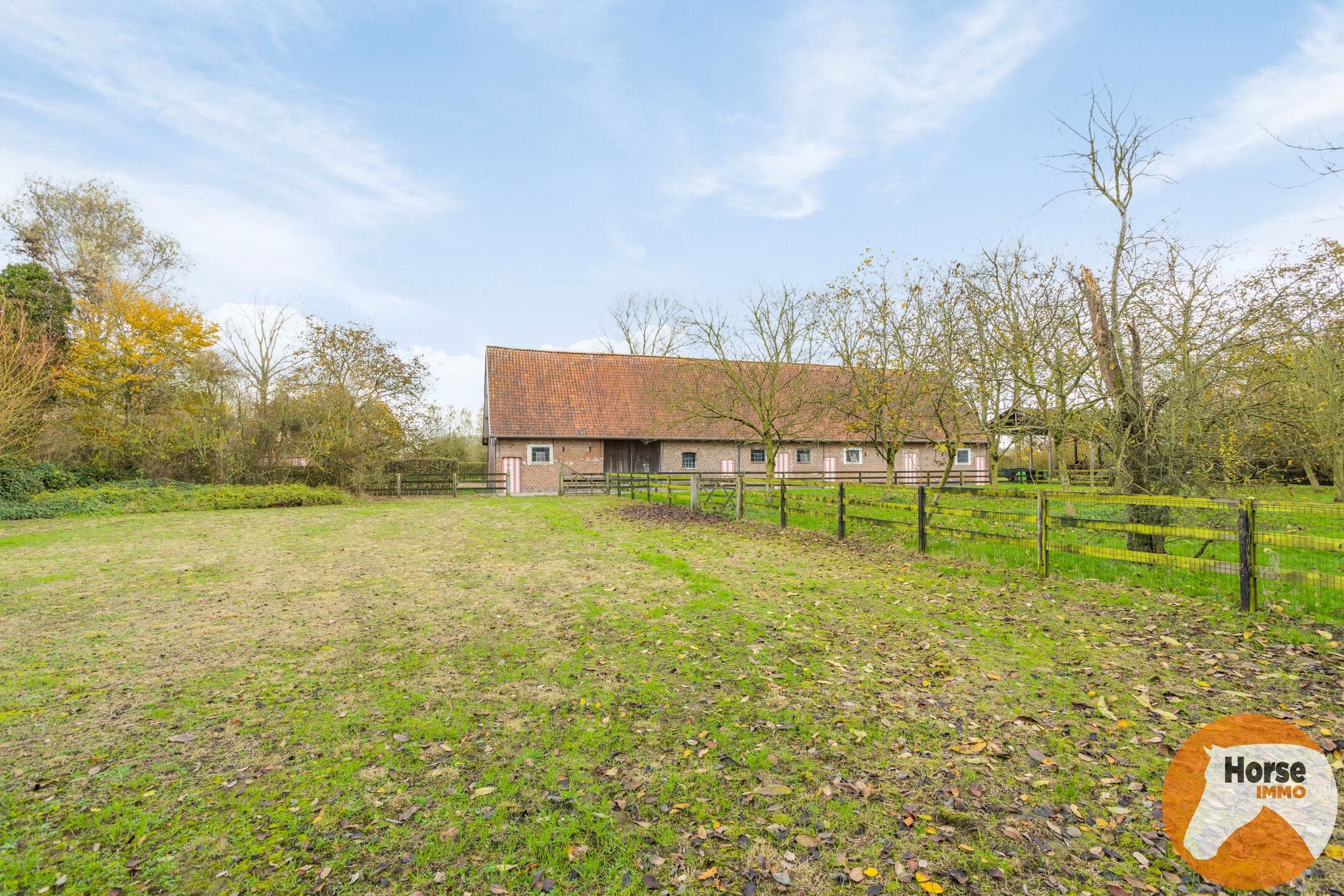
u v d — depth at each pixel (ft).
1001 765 10.66
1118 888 7.73
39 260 81.41
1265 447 49.62
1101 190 31.22
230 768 10.86
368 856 8.53
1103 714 12.45
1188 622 17.92
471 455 119.55
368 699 13.76
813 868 8.21
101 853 8.60
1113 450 31.94
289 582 25.91
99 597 23.25
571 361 94.84
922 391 52.49
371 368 81.87
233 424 70.33
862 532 36.78
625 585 24.73
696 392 67.36
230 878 8.10
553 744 11.60
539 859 8.46
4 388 51.90
